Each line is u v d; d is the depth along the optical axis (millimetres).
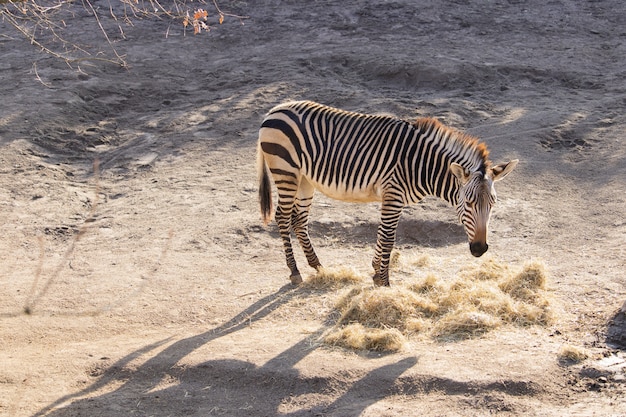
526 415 5633
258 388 6266
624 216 9977
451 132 7711
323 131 8195
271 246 9891
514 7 21828
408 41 19141
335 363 6508
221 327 7629
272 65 17703
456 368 6312
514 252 9203
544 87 16078
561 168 11883
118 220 10938
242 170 12562
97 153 13875
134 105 16047
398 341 6848
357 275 8586
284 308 7992
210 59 18734
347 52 18125
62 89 16188
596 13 21328
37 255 9906
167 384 6441
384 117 8156
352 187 8141
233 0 22781
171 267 9258
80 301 8406
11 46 19328
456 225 10156
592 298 7672
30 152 13484
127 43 19688
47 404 6117
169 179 12422
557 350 6625
